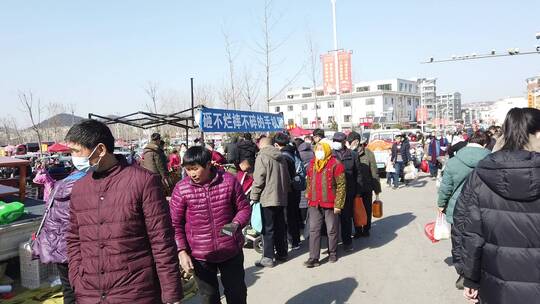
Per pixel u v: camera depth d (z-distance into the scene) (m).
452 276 5.49
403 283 5.30
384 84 93.69
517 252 2.36
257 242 6.90
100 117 9.00
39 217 5.55
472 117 143.38
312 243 6.06
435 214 9.57
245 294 3.75
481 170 2.50
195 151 3.58
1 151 21.58
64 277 3.92
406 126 73.44
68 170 12.37
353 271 5.82
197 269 3.68
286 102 97.06
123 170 2.63
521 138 2.51
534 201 2.34
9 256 5.23
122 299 2.52
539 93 45.66
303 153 8.09
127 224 2.53
